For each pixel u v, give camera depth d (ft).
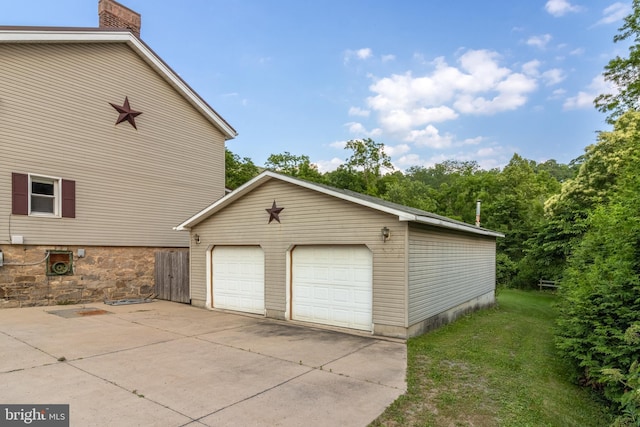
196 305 35.83
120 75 38.83
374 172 119.55
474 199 99.35
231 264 33.47
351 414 12.37
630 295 16.33
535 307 45.14
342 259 26.45
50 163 33.24
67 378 15.20
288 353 19.70
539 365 19.39
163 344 21.07
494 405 13.50
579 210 56.24
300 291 28.48
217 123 48.49
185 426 11.26
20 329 23.93
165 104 43.29
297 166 111.65
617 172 52.39
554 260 59.72
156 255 40.65
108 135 37.68
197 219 34.96
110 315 29.76
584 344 17.21
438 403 13.50
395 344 21.98
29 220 31.91
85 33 34.86
